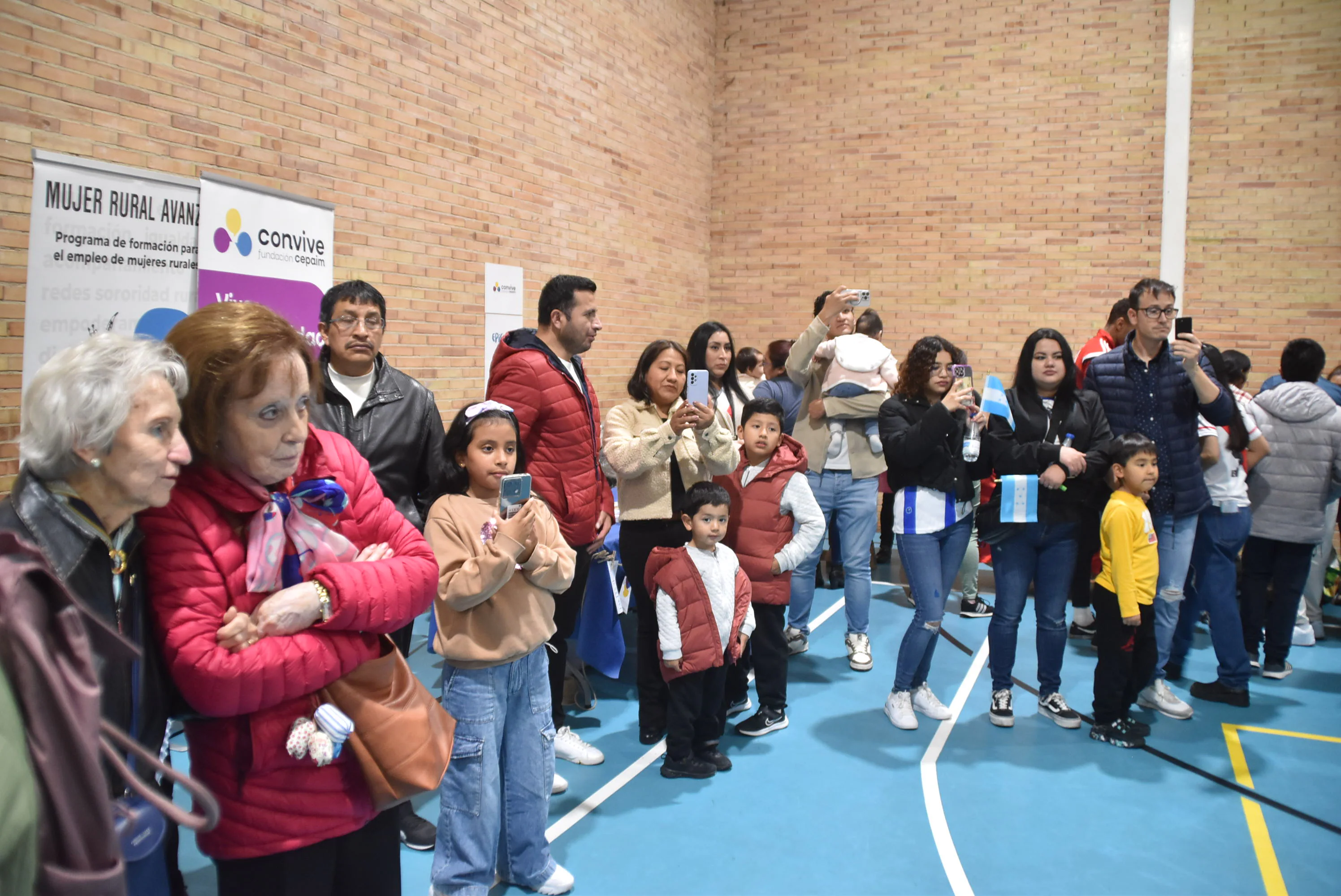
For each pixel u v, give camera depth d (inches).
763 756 155.4
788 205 371.6
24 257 138.3
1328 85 301.0
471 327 243.9
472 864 100.3
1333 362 305.4
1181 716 174.2
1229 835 129.7
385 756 66.0
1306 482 187.8
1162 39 317.1
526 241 265.3
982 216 342.3
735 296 383.2
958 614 251.6
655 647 159.0
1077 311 332.5
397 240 216.7
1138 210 323.0
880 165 355.9
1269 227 309.9
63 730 42.0
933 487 162.1
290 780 63.5
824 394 209.3
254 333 59.2
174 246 160.2
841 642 224.7
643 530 155.2
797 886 115.0
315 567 65.4
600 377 311.4
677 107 351.9
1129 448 153.0
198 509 60.6
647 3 326.3
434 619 128.4
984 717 174.6
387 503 76.5
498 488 103.9
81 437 51.0
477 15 240.5
